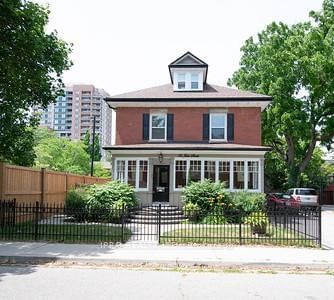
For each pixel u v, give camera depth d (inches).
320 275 370.9
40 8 701.3
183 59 1074.1
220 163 924.0
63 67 767.7
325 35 1445.6
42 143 1689.2
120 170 940.0
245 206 759.7
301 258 426.3
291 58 1389.0
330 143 1535.4
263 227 565.0
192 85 1073.5
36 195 796.6
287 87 1419.8
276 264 403.9
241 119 999.6
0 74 653.9
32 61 652.1
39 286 309.9
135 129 1014.4
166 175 943.0
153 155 933.8
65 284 318.3
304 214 586.9
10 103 757.3
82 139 2763.3
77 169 1710.1
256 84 1519.4
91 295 285.1
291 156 1518.2
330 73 1352.1
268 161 1902.1
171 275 361.4
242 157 918.4
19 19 580.1
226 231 604.1
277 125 1435.8
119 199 756.6
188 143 989.2
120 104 1015.0
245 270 392.2
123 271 376.2
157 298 279.7
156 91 1079.0
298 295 295.0
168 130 1009.5
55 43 716.7
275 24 1514.5
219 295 291.1
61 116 3090.6
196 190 784.9
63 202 947.3
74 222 710.5
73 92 3105.3
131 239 542.6
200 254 441.4
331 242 544.7
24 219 712.4
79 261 413.1
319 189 1934.1
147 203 925.8
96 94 3129.9
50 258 416.5
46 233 558.3
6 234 556.7
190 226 677.9
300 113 1390.3
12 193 687.1
